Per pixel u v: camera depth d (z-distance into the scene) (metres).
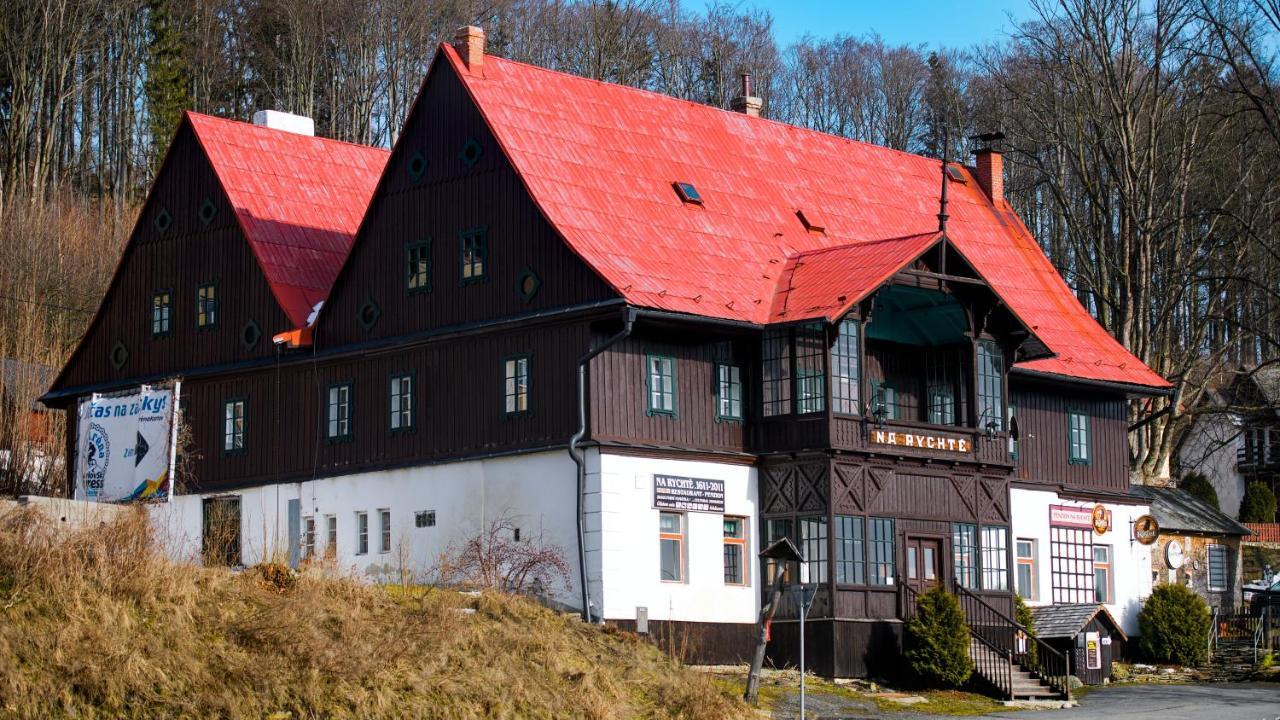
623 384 34.00
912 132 87.94
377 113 86.19
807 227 40.38
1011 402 43.44
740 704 29.02
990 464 37.97
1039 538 43.53
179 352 43.06
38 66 81.06
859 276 35.47
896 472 36.09
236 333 41.62
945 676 34.59
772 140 43.12
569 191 36.00
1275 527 69.06
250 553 40.09
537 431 34.41
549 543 33.84
